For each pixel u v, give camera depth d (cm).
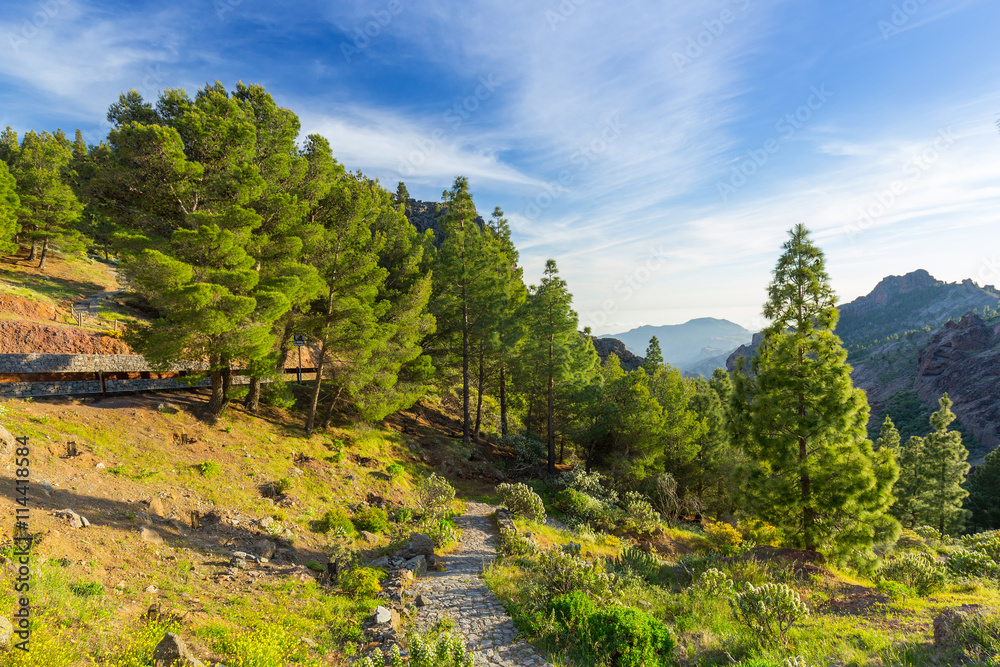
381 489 2198
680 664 860
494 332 3581
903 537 2866
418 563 1434
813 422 1948
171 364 1953
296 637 863
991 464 5484
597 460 4025
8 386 1717
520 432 4297
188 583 1000
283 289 2069
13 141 5138
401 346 2722
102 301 3142
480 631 991
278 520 1540
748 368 2227
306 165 2548
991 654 711
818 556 1862
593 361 5266
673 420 3738
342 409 3019
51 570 795
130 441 1658
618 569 1623
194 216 1906
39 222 3600
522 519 2319
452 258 3512
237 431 2131
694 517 3550
